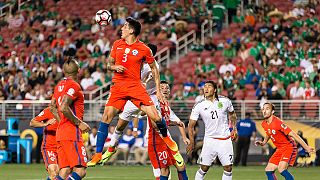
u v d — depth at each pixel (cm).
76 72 3838
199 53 10444
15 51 11206
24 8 12156
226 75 9394
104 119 4134
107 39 10706
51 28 11556
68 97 3716
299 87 9094
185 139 4703
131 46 4047
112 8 11475
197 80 9588
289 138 4922
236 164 8556
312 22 10594
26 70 10375
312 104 8769
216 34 10850
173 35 10769
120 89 4072
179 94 9250
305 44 9981
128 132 8819
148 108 4053
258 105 8862
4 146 9162
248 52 9994
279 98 8919
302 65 9581
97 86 9881
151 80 4397
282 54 9769
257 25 10644
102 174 7062
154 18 11181
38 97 9744
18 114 9444
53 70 10188
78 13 11938
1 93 9756
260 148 8775
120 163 8888
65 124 3800
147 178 6519
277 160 4962
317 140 8575
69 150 3759
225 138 4669
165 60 10506
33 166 8431
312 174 7031
